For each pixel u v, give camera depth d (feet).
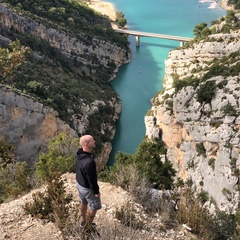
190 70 255.70
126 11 544.62
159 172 92.27
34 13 355.97
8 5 324.39
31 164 207.00
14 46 65.26
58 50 334.85
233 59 189.88
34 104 206.49
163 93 220.64
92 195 39.40
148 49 409.28
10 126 199.11
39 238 41.06
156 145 109.81
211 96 152.56
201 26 311.27
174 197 55.31
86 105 254.88
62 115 226.38
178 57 265.95
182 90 161.58
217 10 516.73
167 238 44.73
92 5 571.28
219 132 145.38
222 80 153.69
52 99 227.81
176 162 168.25
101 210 47.75
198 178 152.35
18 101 200.54
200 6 541.34
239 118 142.61
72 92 256.11
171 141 169.68
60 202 44.88
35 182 77.61
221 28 267.80
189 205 53.62
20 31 316.40
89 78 338.34
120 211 46.47
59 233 41.55
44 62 301.22
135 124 277.85
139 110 297.33
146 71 362.94
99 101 272.72
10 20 305.73
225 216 65.36
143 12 533.96
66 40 343.67
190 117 157.17
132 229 41.34
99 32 386.11
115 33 400.26
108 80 353.72
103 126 256.73
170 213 50.96
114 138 262.26
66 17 382.42
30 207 45.65
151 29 462.60
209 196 142.72
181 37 403.54
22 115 202.59
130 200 51.44
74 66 341.82
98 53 363.97
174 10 530.68
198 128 154.30
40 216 44.29
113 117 277.64
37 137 210.38
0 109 195.31
